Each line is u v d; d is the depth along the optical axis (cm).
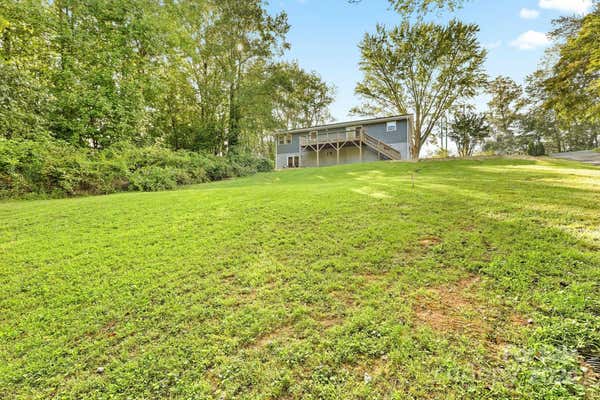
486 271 291
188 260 369
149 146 1480
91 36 1355
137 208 634
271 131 2328
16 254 393
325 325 233
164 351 214
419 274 300
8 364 206
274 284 303
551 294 242
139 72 1586
